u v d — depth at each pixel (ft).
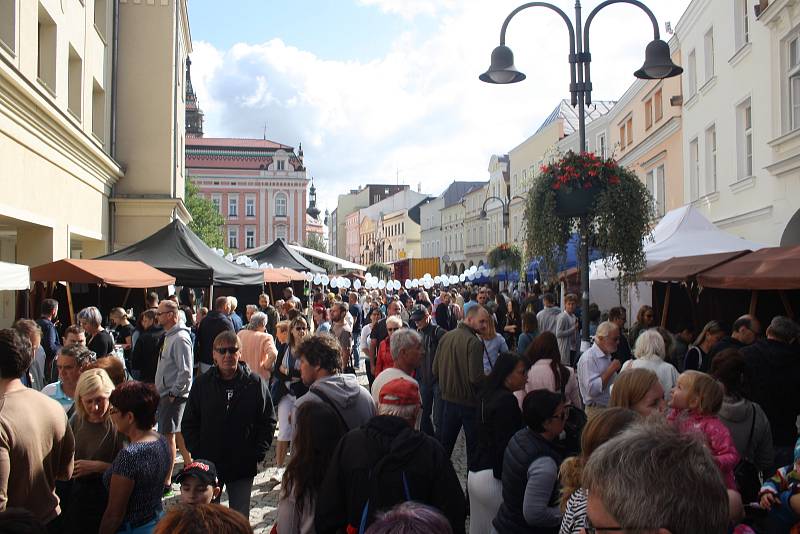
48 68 45.47
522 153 148.15
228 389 16.10
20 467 11.22
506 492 12.04
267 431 16.40
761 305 32.78
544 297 37.47
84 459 13.12
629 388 12.99
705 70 59.00
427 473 10.41
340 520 10.62
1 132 35.63
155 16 71.67
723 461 11.51
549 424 11.92
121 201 68.74
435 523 6.72
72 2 50.37
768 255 26.45
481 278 115.75
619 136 91.15
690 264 31.42
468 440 21.62
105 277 33.01
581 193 25.96
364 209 357.41
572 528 9.37
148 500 11.87
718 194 55.77
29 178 40.55
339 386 13.53
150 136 71.15
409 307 64.34
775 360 17.71
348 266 112.88
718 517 5.07
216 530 7.06
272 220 255.50
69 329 22.50
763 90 45.91
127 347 31.22
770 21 43.19
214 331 27.71
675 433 5.55
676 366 28.55
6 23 36.40
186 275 39.93
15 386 11.82
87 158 54.44
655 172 75.92
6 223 41.96
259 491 23.02
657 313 43.19
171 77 71.87
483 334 24.85
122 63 71.00
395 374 16.93
